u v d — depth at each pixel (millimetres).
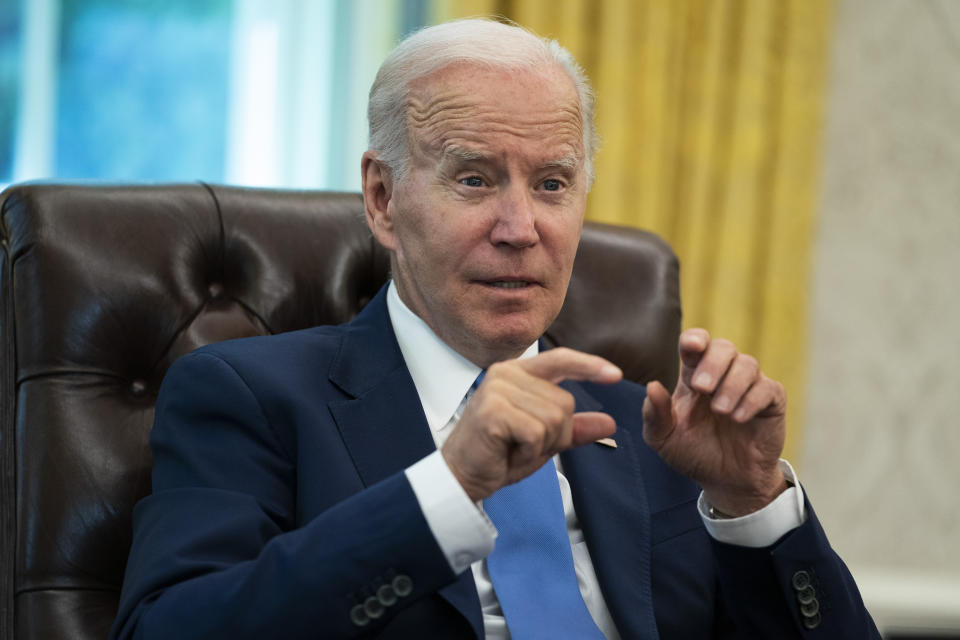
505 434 3373
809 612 4121
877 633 4457
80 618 4375
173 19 8648
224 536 3832
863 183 9742
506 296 4309
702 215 9039
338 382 4375
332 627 3424
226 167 8781
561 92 4395
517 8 8469
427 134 4348
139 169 8641
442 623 3955
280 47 8750
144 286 4824
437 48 4395
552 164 4320
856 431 9820
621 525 4504
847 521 9836
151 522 4012
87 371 4656
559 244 4359
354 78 8656
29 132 8422
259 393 4227
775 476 4121
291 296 5203
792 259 9188
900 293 9836
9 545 4488
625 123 8680
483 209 4293
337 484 4074
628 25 8641
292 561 3473
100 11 8539
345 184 8719
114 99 8578
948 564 9977
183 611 3555
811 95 9180
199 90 8719
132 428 4672
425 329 4574
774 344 9188
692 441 4020
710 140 9023
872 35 9703
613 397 5016
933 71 9820
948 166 9875
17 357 4617
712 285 9148
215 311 5051
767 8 9016
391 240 4637
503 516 4277
